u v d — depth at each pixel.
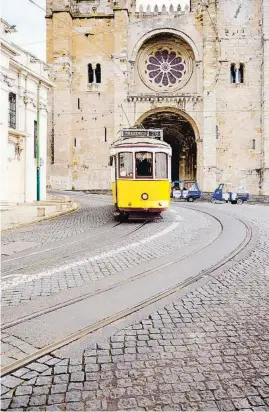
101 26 45.44
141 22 44.38
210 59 43.25
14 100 25.27
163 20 44.28
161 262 9.87
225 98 44.50
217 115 44.44
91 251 11.35
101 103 45.19
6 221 17.77
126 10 43.72
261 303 6.63
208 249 11.49
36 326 5.73
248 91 44.44
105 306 6.60
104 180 44.91
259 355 4.73
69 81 44.56
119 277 8.45
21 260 10.36
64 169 43.91
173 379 4.20
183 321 5.87
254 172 44.19
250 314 6.12
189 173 50.47
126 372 4.36
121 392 3.96
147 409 3.68
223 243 12.41
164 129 50.75
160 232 14.82
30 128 26.86
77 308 6.51
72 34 45.59
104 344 5.10
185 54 45.47
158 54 45.75
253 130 44.38
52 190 43.19
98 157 45.06
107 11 45.41
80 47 45.62
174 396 3.88
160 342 5.13
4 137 22.86
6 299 7.00
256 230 15.05
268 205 31.27
